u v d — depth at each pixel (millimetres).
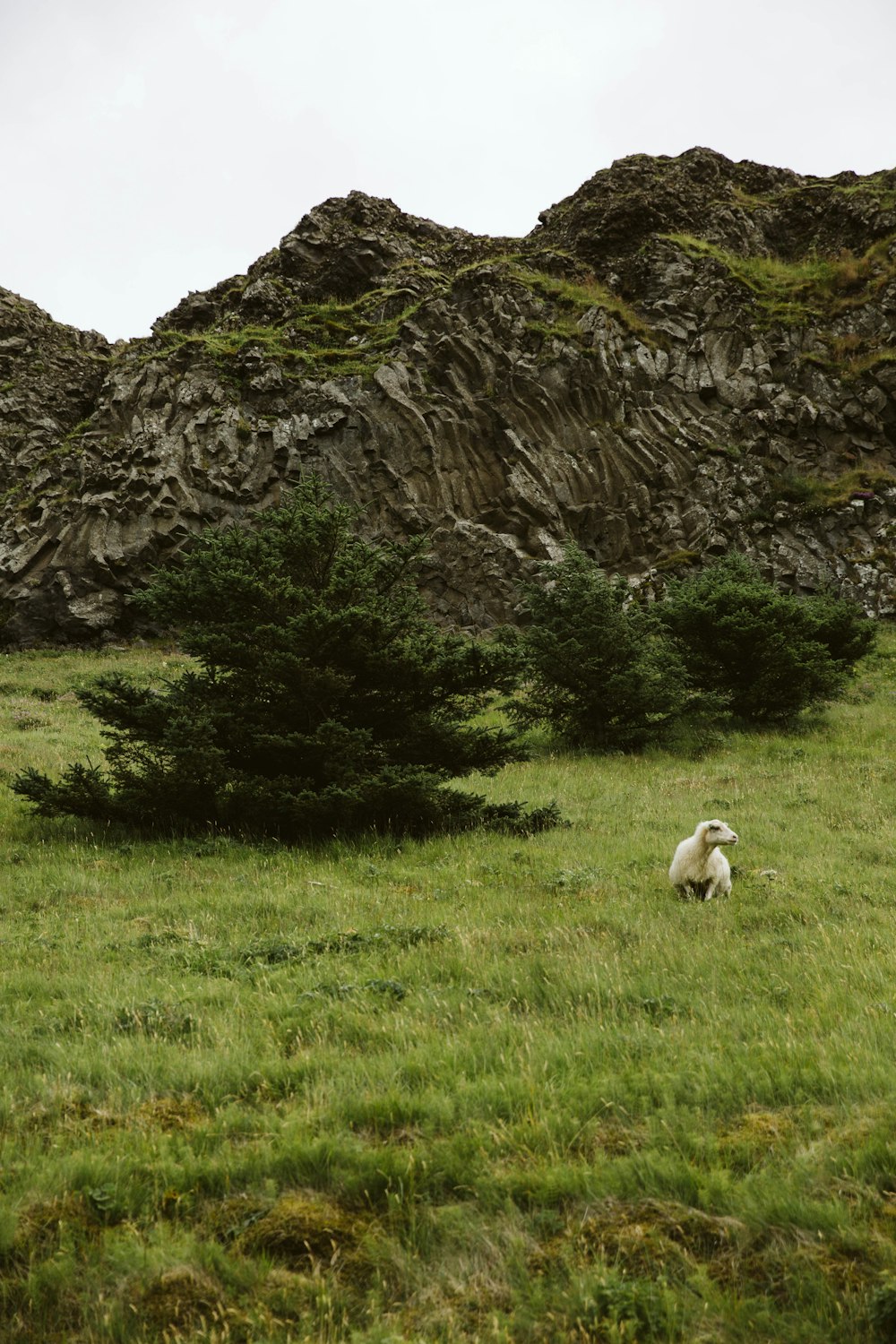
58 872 11250
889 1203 4211
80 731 22984
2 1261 4125
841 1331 3576
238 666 14125
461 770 14938
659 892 10172
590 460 40281
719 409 42438
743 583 26422
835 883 10547
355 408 40875
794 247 51844
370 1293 3879
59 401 48344
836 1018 6273
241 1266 4027
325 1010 6605
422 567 38188
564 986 7016
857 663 31641
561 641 22125
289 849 12695
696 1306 3754
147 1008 6668
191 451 40250
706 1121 5031
